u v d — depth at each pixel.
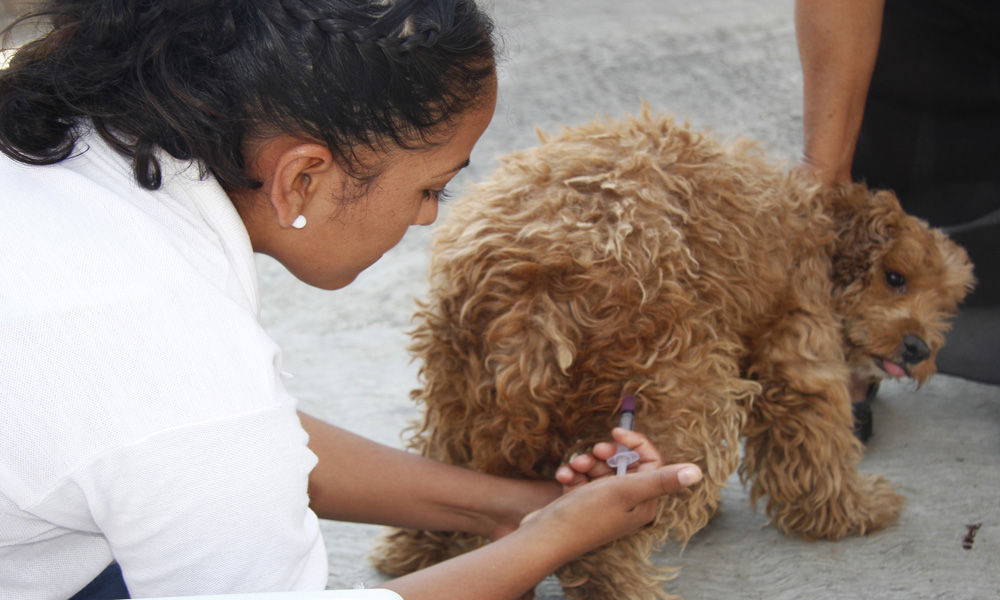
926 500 2.61
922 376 2.72
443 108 1.33
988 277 2.98
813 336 2.38
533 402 1.96
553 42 7.81
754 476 2.68
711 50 7.12
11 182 1.21
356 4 1.23
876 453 2.90
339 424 3.21
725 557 2.45
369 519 2.08
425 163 1.38
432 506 2.06
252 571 1.22
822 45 2.64
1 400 1.09
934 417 3.10
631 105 6.26
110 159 1.26
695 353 2.04
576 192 2.07
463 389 2.10
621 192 2.07
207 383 1.16
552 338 1.91
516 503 2.03
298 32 1.21
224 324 1.20
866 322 2.69
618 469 1.85
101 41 1.20
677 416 1.99
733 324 2.23
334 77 1.22
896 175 3.18
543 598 2.26
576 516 1.69
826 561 2.38
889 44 3.00
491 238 2.00
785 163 2.76
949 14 2.89
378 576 2.43
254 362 1.21
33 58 1.22
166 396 1.13
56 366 1.10
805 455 2.42
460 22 1.32
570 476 1.94
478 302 2.00
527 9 8.88
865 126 3.18
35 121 1.19
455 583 1.54
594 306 1.95
